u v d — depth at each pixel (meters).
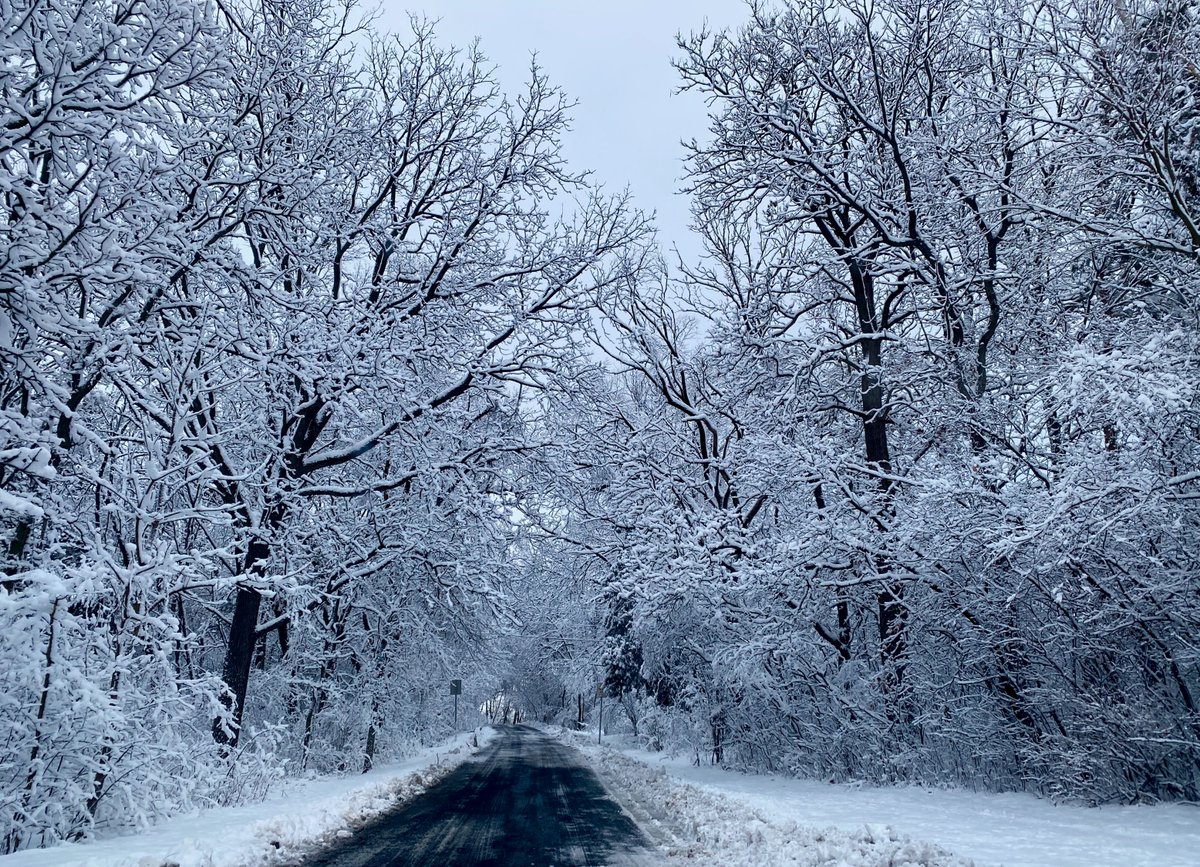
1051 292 14.84
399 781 15.33
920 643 14.83
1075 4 10.98
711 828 9.59
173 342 10.51
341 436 16.66
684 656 21.73
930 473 13.69
